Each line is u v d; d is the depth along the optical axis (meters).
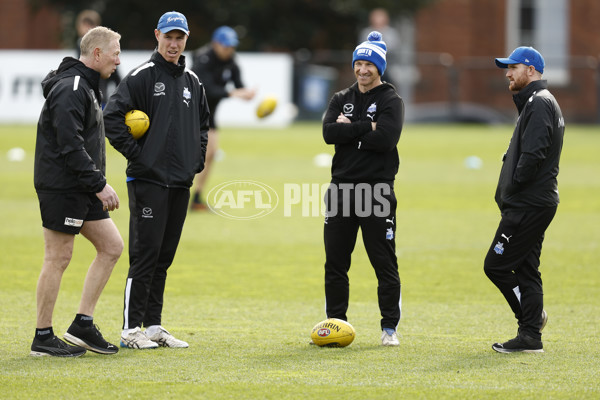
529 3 140.62
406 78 123.44
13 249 41.12
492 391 21.80
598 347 26.22
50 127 24.30
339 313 27.22
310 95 113.25
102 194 24.30
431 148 86.69
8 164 72.19
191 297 32.81
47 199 24.42
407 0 133.00
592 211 53.44
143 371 23.44
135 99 25.95
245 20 132.75
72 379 22.64
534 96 25.31
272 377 22.92
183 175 26.27
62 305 31.27
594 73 127.19
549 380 22.77
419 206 54.78
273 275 36.66
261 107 50.69
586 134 104.12
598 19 140.50
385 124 26.00
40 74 100.44
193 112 26.61
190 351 25.59
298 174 65.50
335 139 26.34
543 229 25.73
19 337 26.81
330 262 27.05
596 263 39.06
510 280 25.92
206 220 49.16
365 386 22.19
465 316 30.31
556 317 30.12
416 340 27.09
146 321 26.45
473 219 50.31
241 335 27.59
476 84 126.31
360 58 26.23
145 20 132.88
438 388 22.03
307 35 133.88
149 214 25.91
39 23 141.62
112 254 25.33
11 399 21.09
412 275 36.75
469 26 138.75
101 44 24.48
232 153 79.56
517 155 25.64
